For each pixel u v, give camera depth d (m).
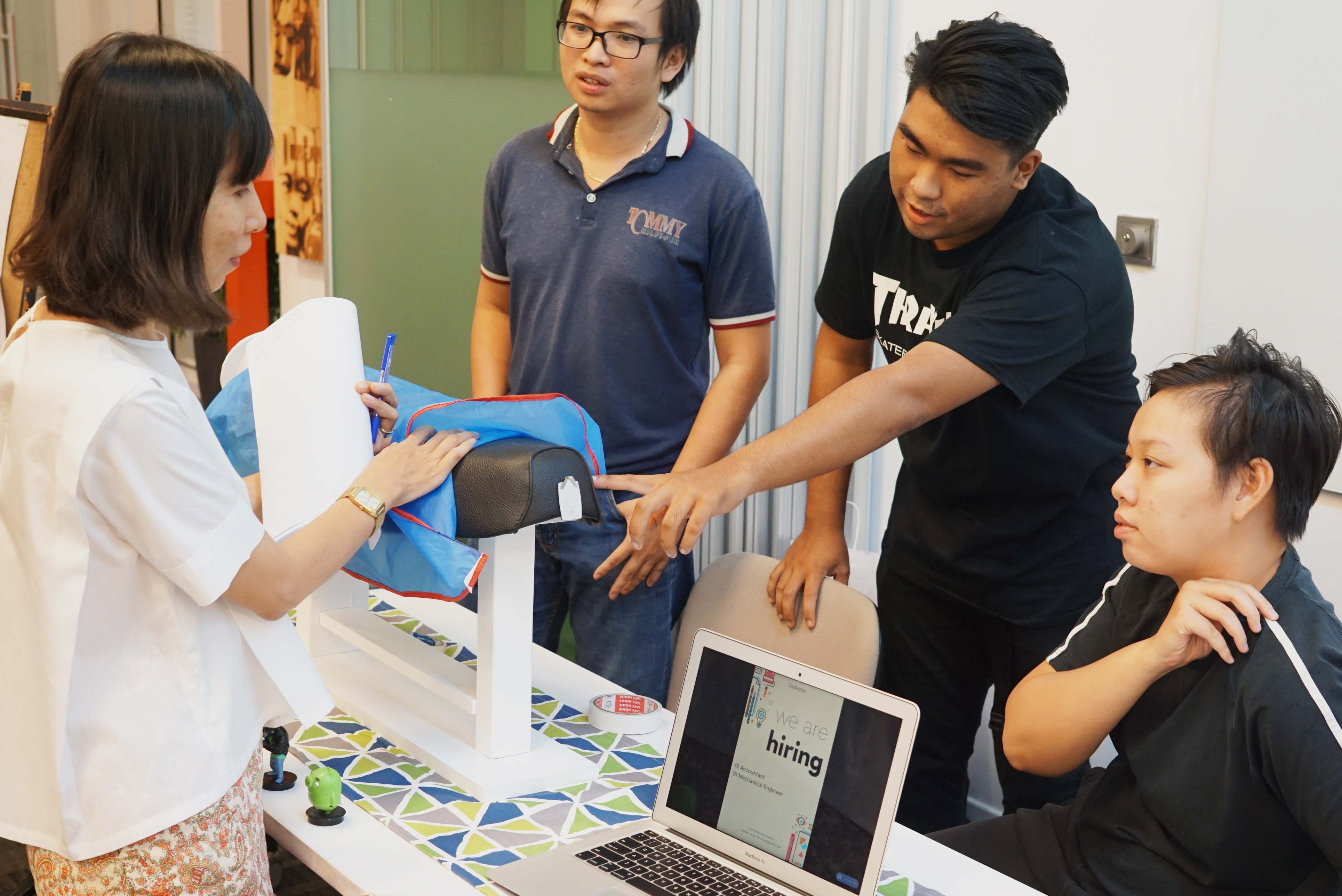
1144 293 2.33
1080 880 1.40
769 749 1.26
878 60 2.56
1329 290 2.01
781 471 1.61
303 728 1.59
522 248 2.18
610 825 1.35
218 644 1.14
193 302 1.06
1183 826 1.29
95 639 1.06
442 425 1.49
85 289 1.02
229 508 1.09
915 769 2.19
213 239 1.08
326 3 3.16
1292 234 2.05
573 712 1.67
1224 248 2.15
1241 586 1.25
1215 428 1.23
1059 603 1.94
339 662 1.76
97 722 1.07
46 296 1.08
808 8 2.58
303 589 1.20
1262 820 1.24
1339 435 1.24
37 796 1.10
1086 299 1.69
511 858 1.28
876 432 1.63
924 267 1.85
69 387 1.02
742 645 1.30
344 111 3.21
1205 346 2.21
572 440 1.47
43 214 1.04
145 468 1.03
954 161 1.56
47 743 1.08
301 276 3.53
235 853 1.14
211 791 1.11
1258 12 2.05
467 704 1.50
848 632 1.92
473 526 1.38
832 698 1.22
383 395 1.48
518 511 1.37
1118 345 1.79
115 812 1.07
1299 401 1.22
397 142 3.12
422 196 3.09
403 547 1.39
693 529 1.55
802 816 1.21
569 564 2.13
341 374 1.42
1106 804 1.41
